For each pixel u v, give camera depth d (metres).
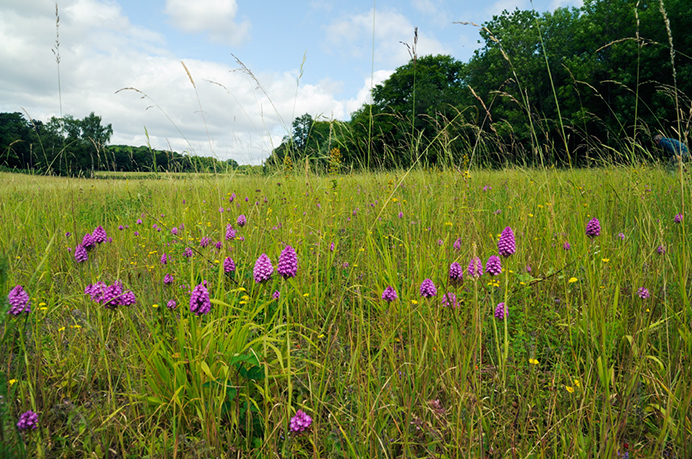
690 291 2.65
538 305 2.88
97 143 8.55
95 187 8.57
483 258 3.17
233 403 1.94
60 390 2.29
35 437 1.84
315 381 2.22
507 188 5.98
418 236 3.79
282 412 1.87
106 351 2.39
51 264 3.88
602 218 4.07
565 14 30.05
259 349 2.27
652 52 20.36
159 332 2.44
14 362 2.33
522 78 26.05
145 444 1.87
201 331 2.09
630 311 2.73
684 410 1.69
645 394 2.05
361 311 2.36
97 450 1.83
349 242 4.31
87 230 5.09
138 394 2.06
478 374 2.06
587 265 2.78
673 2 20.27
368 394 1.88
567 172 5.96
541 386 2.21
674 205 4.14
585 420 2.01
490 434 1.91
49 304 3.00
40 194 7.41
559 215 4.05
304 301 3.04
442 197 4.72
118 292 2.31
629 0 22.34
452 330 2.25
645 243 3.45
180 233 4.45
